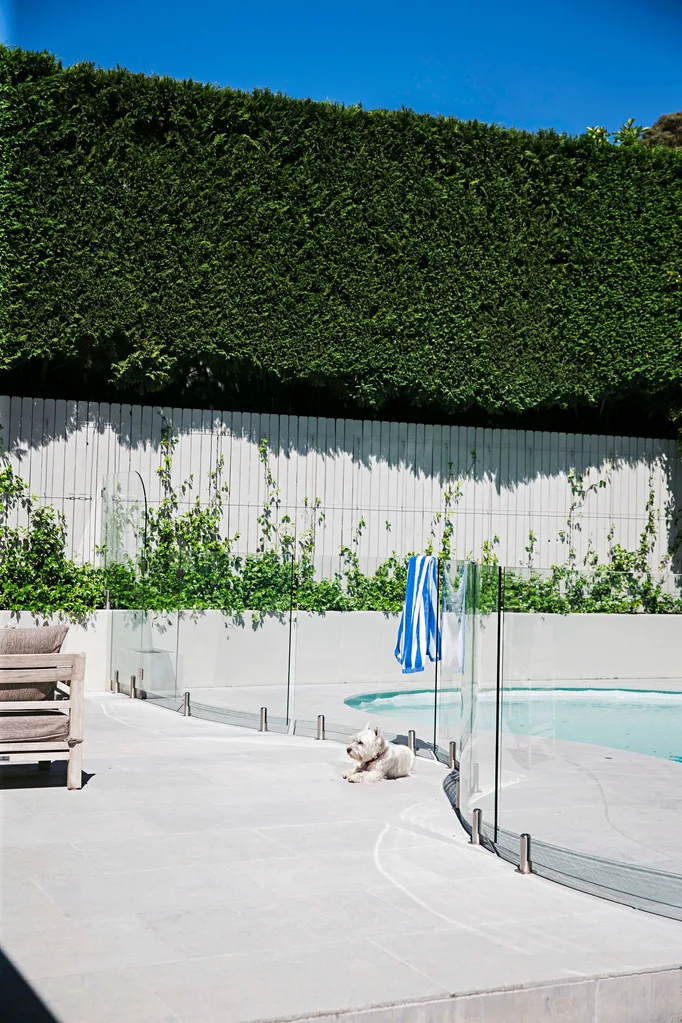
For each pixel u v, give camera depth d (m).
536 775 6.92
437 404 17.81
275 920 5.13
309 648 11.05
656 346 17.89
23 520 14.59
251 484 15.99
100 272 14.98
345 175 16.27
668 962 4.71
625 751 8.00
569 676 7.68
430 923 5.16
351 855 6.36
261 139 15.90
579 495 17.95
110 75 14.98
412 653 10.05
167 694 12.66
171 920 5.09
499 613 6.69
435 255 16.80
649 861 5.90
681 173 18.14
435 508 17.06
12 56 14.52
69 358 15.37
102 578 14.62
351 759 9.05
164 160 15.27
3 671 7.83
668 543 18.53
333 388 17.02
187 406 17.80
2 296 14.53
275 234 15.91
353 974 4.46
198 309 15.52
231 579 11.95
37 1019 3.94
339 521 16.48
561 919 5.29
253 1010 4.06
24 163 14.59
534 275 17.39
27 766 8.92
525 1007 4.38
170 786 8.23
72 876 5.77
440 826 7.18
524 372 17.36
